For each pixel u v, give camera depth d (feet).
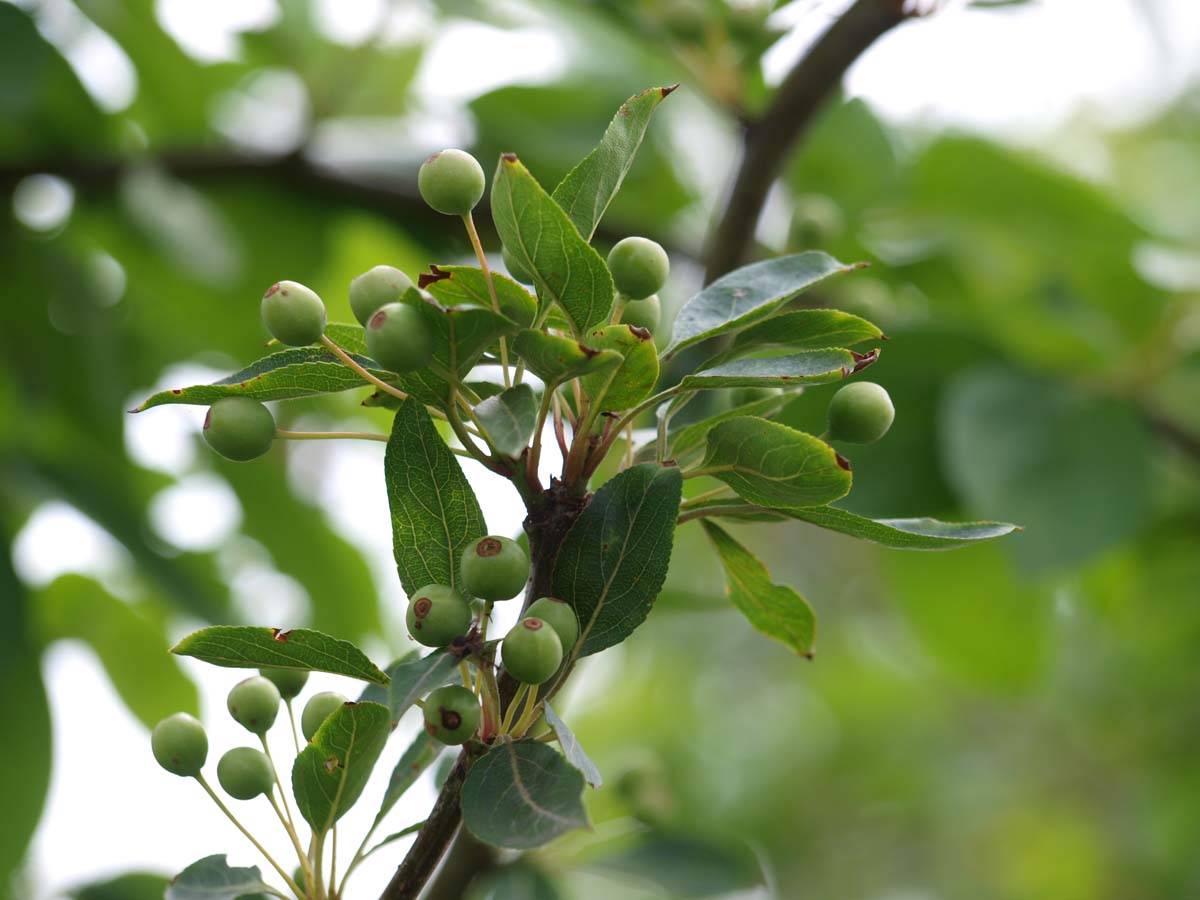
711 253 2.86
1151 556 4.27
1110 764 6.12
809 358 2.29
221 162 3.49
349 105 3.65
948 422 3.11
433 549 2.28
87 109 3.31
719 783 6.34
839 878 6.31
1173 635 4.75
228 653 2.28
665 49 3.00
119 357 3.67
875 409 2.38
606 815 2.92
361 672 2.28
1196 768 5.40
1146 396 3.58
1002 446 3.10
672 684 6.76
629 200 3.66
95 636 3.70
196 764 2.36
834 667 6.73
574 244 2.23
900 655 6.59
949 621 3.96
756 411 2.41
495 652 2.25
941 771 6.41
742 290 2.34
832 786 6.42
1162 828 5.44
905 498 3.27
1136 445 3.10
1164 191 4.99
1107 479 3.06
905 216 3.70
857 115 3.59
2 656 3.22
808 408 3.22
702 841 2.76
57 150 3.36
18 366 3.56
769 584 2.41
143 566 3.27
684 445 2.35
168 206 3.42
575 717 6.57
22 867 3.26
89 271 3.60
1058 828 6.35
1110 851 6.22
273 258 3.63
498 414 2.24
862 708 6.47
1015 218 3.65
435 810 2.27
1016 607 3.90
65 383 3.59
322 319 2.28
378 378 2.29
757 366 2.29
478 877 2.68
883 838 6.42
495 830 2.20
